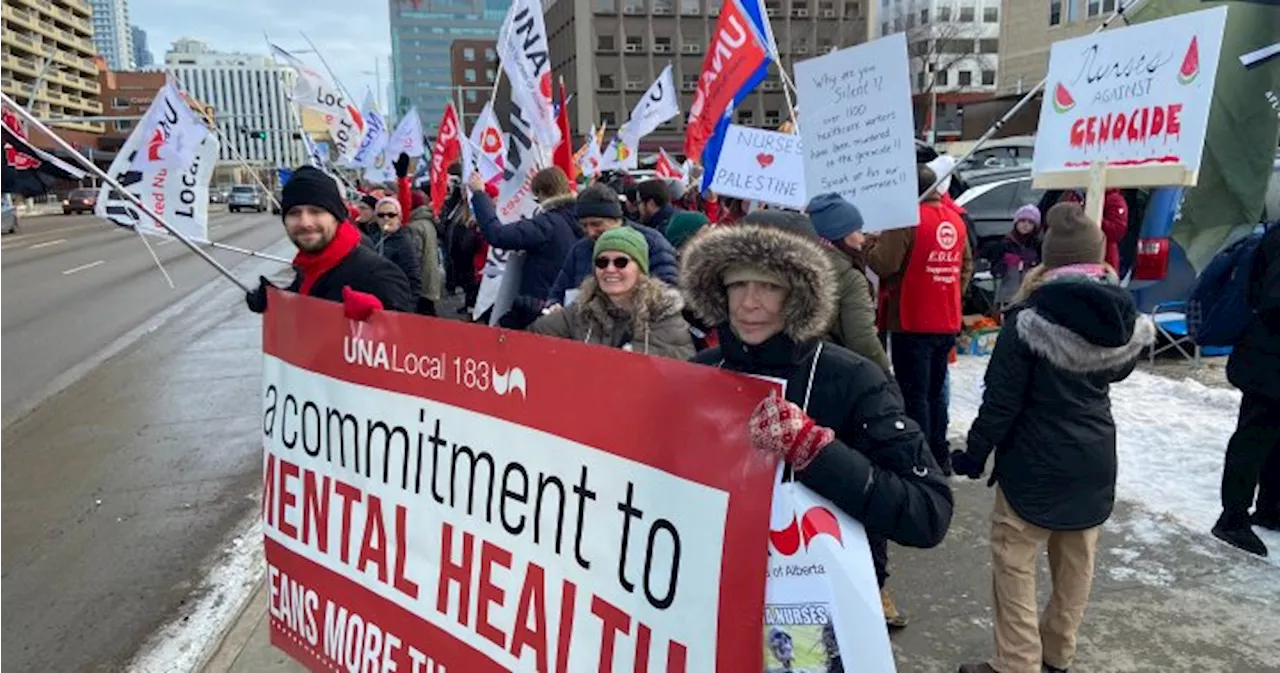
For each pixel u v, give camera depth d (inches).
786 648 61.1
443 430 80.5
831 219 132.3
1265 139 139.3
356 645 90.8
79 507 198.4
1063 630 116.6
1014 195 366.0
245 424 261.1
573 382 69.7
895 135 154.6
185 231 158.6
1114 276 112.6
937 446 192.7
